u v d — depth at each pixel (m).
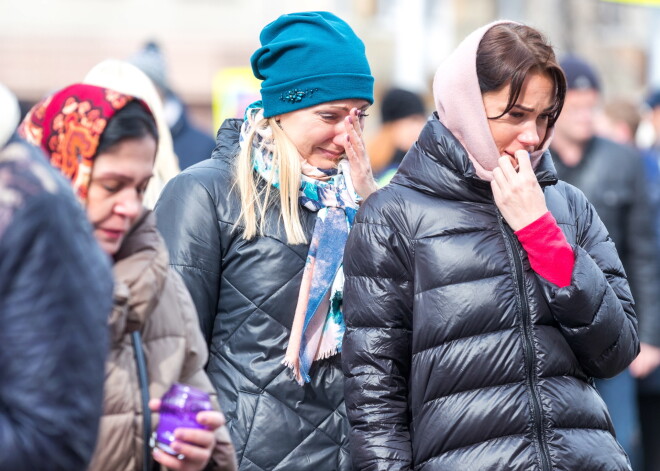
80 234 5.17
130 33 44.62
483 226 8.12
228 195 8.90
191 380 6.61
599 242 8.65
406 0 30.45
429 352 7.96
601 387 15.38
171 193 8.93
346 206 9.11
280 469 8.64
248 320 8.78
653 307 15.55
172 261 8.66
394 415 8.03
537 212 7.97
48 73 44.09
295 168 8.92
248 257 8.83
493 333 7.90
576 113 15.22
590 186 15.30
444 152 8.19
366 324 8.18
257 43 45.47
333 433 8.80
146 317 6.12
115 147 5.82
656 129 21.05
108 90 5.91
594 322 7.90
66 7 44.09
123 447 5.99
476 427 7.75
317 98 8.98
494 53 8.03
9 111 5.20
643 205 15.42
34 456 4.88
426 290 8.03
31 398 4.89
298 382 8.69
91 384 5.05
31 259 4.95
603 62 45.34
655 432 16.25
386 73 39.62
